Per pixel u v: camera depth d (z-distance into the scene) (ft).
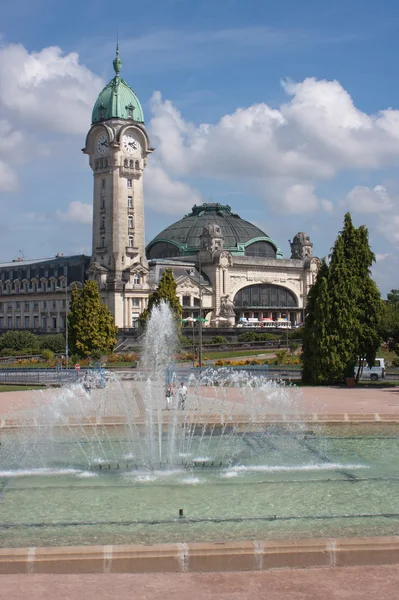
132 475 137.49
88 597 76.43
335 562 85.10
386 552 85.51
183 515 109.70
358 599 75.10
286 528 102.17
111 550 84.84
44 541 97.60
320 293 294.05
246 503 116.47
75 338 494.18
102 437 179.01
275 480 132.05
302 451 159.33
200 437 178.09
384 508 112.68
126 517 109.19
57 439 176.45
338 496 120.37
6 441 174.29
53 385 316.40
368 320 296.30
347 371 296.30
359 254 296.71
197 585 79.51
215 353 500.33
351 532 99.91
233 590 78.02
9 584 79.82
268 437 177.37
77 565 83.61
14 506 115.96
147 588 78.69
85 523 105.29
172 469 142.31
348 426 193.16
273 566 84.58
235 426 192.03
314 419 197.36
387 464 145.59
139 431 188.03
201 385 305.73
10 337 526.57
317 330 294.46
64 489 127.13
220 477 134.92
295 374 348.79
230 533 100.17
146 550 84.84
